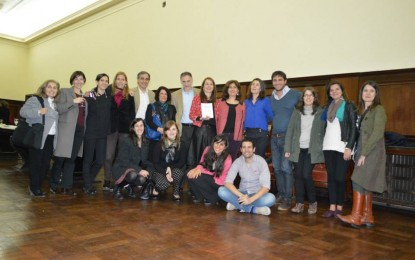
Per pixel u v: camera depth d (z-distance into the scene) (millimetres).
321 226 2932
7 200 3328
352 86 4348
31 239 2209
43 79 11859
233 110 3764
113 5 8680
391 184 3820
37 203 3258
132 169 3703
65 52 10680
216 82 6148
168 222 2795
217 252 2141
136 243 2230
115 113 4105
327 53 4617
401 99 3994
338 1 4531
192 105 3959
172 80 7078
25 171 5566
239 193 3270
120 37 8500
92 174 4008
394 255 2268
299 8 4957
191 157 4035
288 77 5027
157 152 3762
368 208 3076
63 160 4145
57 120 3643
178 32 6973
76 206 3219
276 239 2482
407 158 3715
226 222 2904
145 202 3578
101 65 9133
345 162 3141
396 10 4027
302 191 3461
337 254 2229
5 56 12320
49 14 10328
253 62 5555
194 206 3506
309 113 3385
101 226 2580
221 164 3545
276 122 3619
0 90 12195
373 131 2869
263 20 5434
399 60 3988
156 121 3988
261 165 3361
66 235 2324
